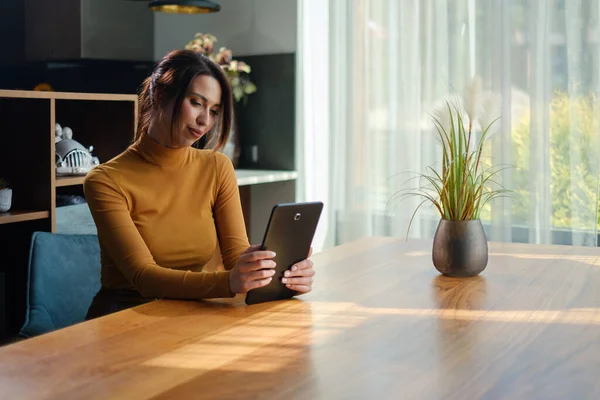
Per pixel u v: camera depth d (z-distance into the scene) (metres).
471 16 3.90
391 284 2.13
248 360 1.46
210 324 1.72
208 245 2.26
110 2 4.32
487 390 1.30
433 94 4.04
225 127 2.24
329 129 4.38
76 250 2.46
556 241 3.77
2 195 3.16
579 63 3.65
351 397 1.26
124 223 2.08
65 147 3.54
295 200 4.52
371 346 1.55
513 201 3.83
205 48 4.33
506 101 3.81
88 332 1.65
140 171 2.18
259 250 1.90
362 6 4.21
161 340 1.59
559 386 1.32
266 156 4.58
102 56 4.28
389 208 4.24
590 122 3.65
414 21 4.09
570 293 2.01
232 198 2.33
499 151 3.82
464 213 2.21
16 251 3.38
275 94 4.53
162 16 4.74
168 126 2.15
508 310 1.84
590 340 1.59
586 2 3.62
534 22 3.72
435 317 1.78
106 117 3.80
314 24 4.39
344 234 4.37
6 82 3.90
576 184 3.70
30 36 4.00
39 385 1.32
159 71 2.15
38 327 2.23
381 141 4.25
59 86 4.17
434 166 4.06
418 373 1.38
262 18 4.53
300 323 1.73
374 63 4.22
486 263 2.23
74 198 3.52
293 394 1.27
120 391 1.29
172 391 1.29
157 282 1.98
